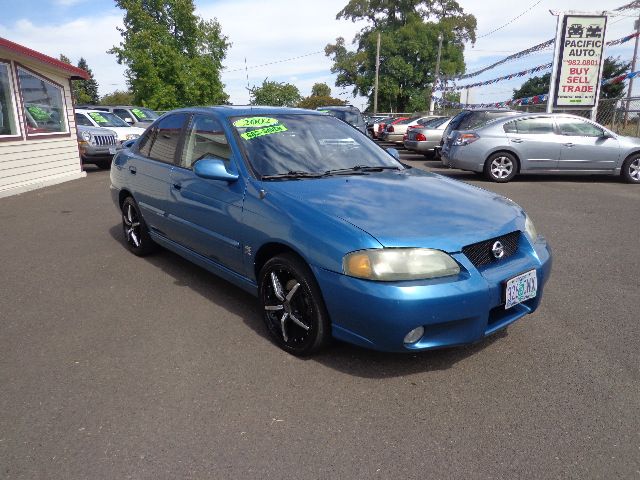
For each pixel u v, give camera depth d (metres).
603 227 6.62
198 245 4.11
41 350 3.27
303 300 3.08
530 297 3.05
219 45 32.16
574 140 10.60
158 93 28.80
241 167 3.61
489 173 10.84
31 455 2.29
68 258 5.29
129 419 2.54
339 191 3.31
